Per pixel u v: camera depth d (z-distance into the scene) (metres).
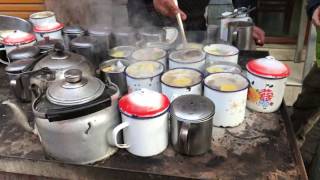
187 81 1.00
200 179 0.79
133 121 0.83
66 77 0.83
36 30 1.50
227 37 1.53
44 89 0.94
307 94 1.73
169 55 1.19
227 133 0.96
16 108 1.05
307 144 1.66
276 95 1.02
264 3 3.11
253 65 1.04
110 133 0.86
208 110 0.84
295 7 2.87
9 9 2.38
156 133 0.85
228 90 0.93
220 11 1.86
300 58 2.46
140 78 1.02
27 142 0.96
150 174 0.81
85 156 0.84
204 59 1.16
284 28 2.93
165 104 0.85
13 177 0.97
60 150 0.83
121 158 0.88
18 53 1.23
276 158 0.85
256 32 1.68
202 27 1.75
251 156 0.86
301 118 1.72
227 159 0.86
